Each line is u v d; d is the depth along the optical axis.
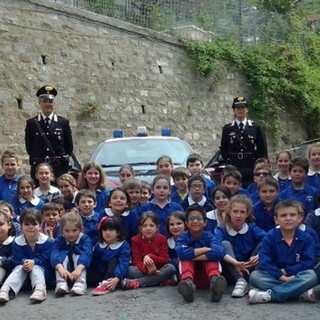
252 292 4.00
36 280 4.41
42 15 10.58
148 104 12.18
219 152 7.98
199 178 5.38
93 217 5.21
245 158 6.99
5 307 4.13
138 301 4.18
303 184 5.40
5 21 10.05
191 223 4.44
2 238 4.80
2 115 9.86
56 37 10.77
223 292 4.06
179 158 7.16
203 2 13.99
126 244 4.76
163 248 4.78
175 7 13.45
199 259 4.35
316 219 4.66
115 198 5.07
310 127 14.88
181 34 13.22
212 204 5.45
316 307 3.86
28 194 5.62
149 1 12.90
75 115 10.97
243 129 6.99
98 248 4.76
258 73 13.97
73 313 3.93
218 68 13.41
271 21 15.13
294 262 4.21
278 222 4.26
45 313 3.95
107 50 11.60
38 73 10.43
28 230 4.62
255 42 14.71
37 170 5.91
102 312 3.93
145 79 12.19
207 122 13.16
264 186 5.02
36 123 6.74
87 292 4.51
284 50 14.84
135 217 5.16
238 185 5.59
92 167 5.78
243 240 4.61
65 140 6.91
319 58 15.90
